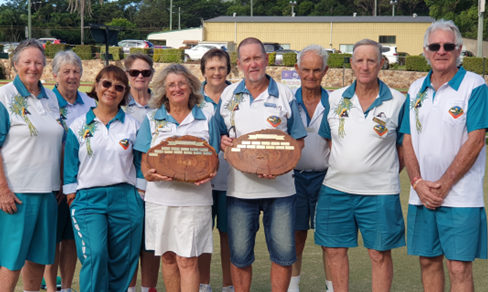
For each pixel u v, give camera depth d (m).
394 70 26.52
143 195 3.68
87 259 3.37
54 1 74.75
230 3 84.50
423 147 3.38
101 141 3.50
